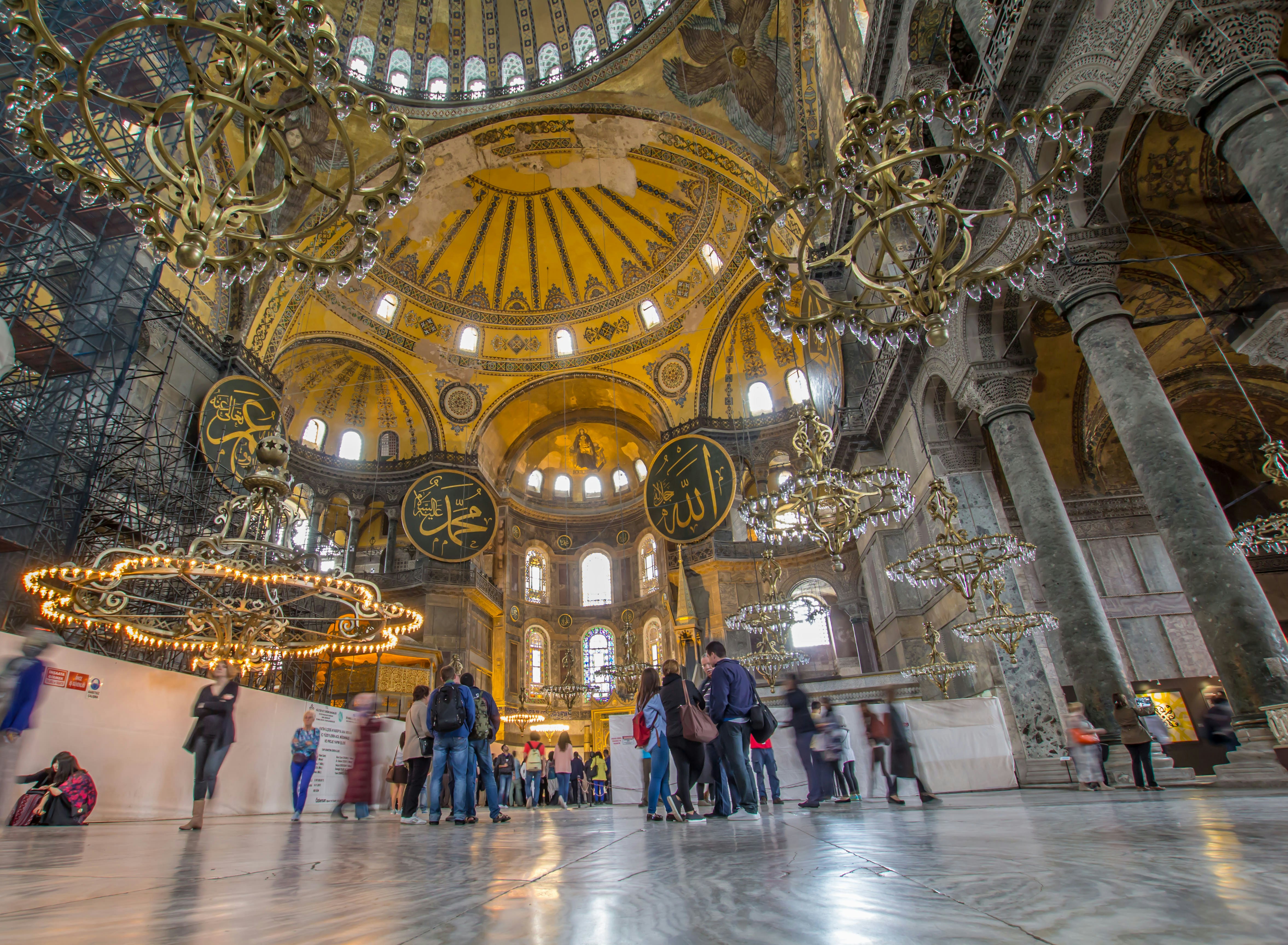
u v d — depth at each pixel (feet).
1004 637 32.86
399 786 36.22
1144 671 46.83
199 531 45.47
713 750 18.70
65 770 22.44
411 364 81.41
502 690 82.23
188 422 52.34
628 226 81.15
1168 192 33.47
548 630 91.50
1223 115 18.65
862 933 3.60
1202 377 48.44
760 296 76.69
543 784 58.03
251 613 32.07
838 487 30.30
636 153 70.23
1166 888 4.40
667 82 63.52
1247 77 18.17
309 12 16.05
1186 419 52.75
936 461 42.68
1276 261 34.81
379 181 65.10
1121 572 49.70
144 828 20.56
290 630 36.35
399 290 79.20
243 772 31.48
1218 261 36.50
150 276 46.83
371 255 19.61
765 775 28.96
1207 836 7.50
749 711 18.38
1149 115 30.09
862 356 56.29
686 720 16.35
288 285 63.67
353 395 82.58
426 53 70.23
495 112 67.15
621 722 37.73
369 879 7.12
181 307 52.75
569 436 98.02
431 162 69.10
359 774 25.61
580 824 18.52
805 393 78.54
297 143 60.64
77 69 14.99
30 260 42.09
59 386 42.16
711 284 79.41
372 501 82.79
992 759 32.50
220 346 57.47
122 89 44.01
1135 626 48.03
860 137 18.25
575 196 80.07
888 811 18.02
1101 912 3.74
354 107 17.57
